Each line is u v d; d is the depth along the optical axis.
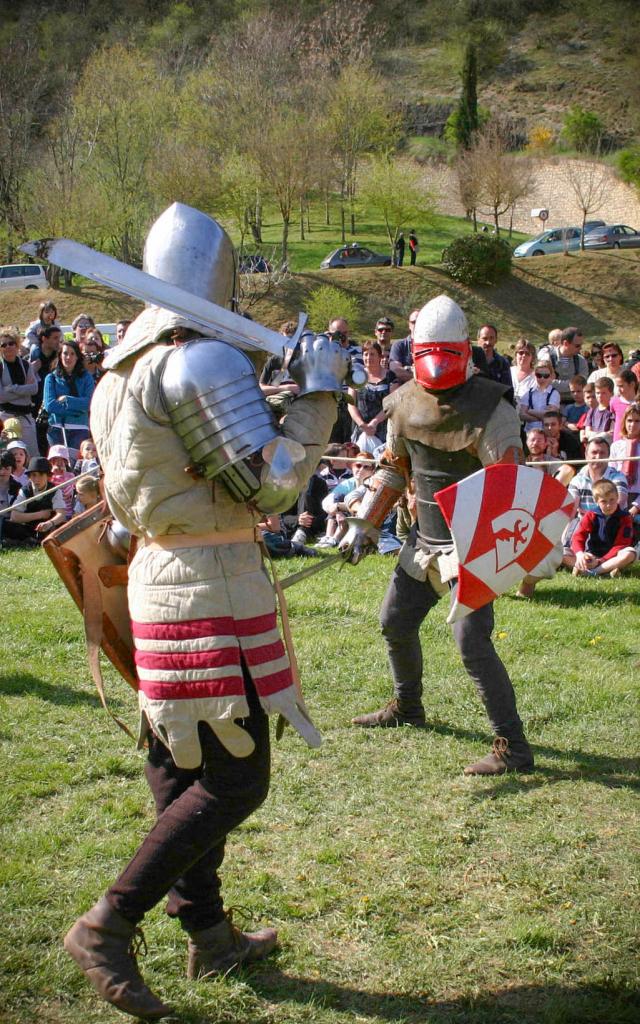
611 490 8.12
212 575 2.81
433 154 66.75
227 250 3.03
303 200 48.53
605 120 74.06
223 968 3.09
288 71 53.47
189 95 48.84
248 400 2.67
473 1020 2.93
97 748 4.69
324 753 4.66
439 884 3.60
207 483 2.82
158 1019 2.88
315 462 2.91
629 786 4.35
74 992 3.03
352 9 61.50
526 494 3.97
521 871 3.68
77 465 9.38
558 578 8.09
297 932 3.34
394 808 4.15
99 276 2.69
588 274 42.75
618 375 9.69
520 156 63.59
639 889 3.57
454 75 78.88
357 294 40.53
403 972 3.14
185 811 2.85
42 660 5.82
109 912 2.84
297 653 5.98
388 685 5.50
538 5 87.62
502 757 4.48
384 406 4.64
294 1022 2.93
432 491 4.52
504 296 41.31
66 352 10.00
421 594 4.72
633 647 6.22
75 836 3.90
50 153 42.94
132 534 3.07
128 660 3.36
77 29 73.31
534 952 3.22
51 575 7.79
